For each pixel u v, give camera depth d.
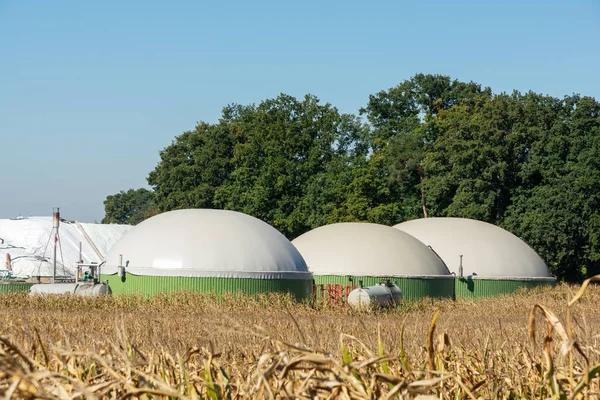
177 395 4.74
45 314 32.09
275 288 47.41
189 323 25.70
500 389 7.40
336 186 84.00
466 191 79.00
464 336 15.93
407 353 9.46
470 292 60.16
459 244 62.25
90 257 83.06
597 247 75.44
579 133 78.38
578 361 8.38
